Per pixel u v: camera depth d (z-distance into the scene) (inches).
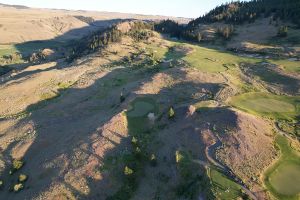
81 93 3668.8
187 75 3265.3
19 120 3282.5
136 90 3095.5
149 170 2081.7
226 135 2140.7
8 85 4168.3
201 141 2140.7
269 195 1688.0
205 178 1859.0
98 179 2044.8
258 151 1991.9
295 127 2262.6
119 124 2507.4
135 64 4446.4
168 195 1884.8
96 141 2361.0
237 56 4436.5
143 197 1916.8
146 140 2320.4
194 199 1782.7
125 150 2249.0
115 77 3956.7
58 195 1985.7
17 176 2370.8
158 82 3193.9
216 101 2637.8
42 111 3371.1
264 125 2241.6
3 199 2180.1
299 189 1702.8
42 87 3944.4
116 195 1952.5
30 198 2028.8
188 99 2758.4
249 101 2684.5
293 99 2731.3
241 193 1717.5
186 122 2370.8
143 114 2635.3
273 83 3125.0
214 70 3567.9
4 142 2881.4
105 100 3319.4
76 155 2277.3
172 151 2149.4
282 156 1953.7
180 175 1958.7
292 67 3558.1
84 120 2947.8
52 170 2225.6
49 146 2647.6
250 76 3371.1
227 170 1887.3
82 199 1946.4
